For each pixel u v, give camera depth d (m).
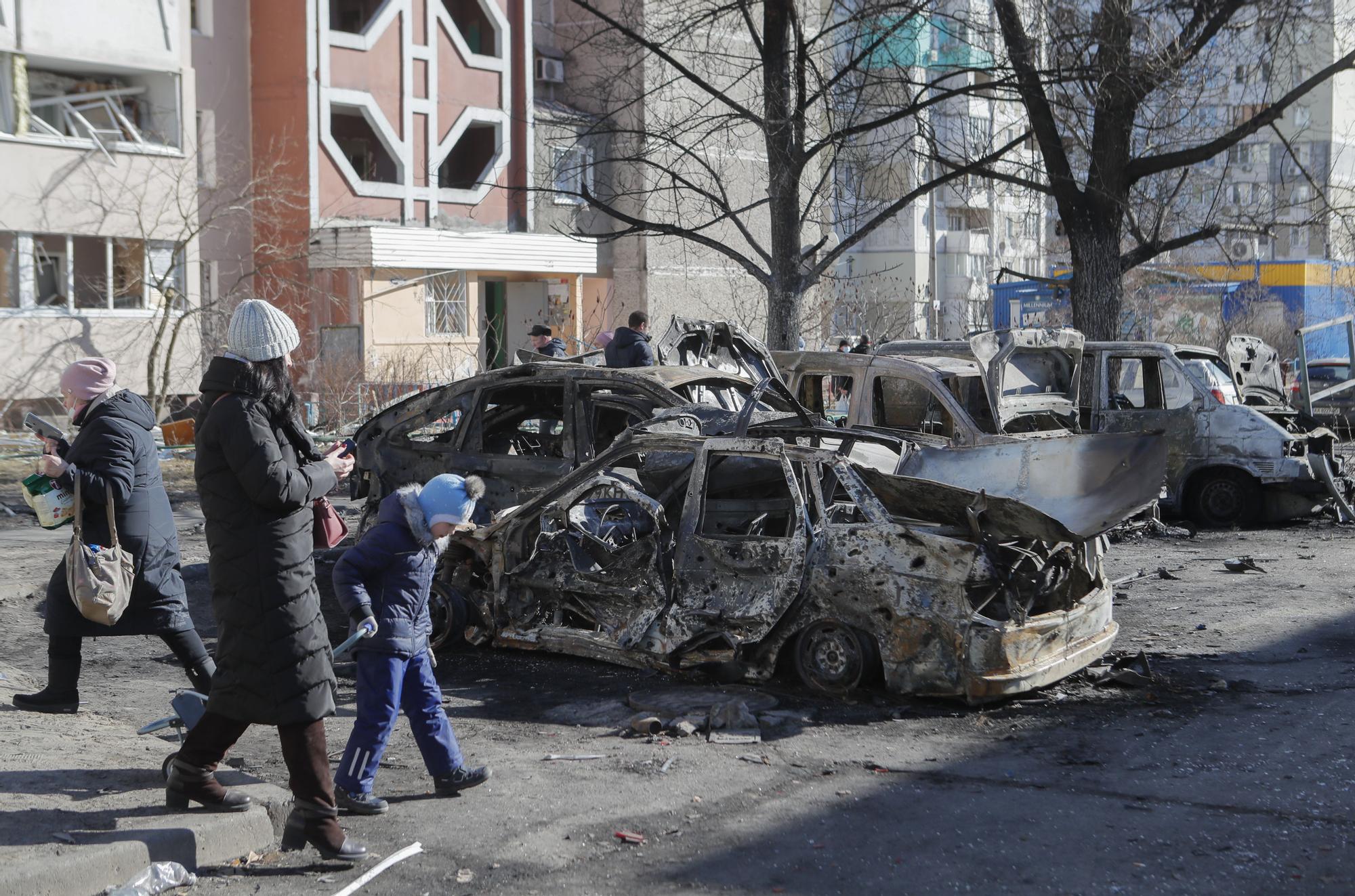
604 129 22.00
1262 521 14.73
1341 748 6.15
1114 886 4.51
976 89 19.61
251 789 5.05
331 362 24.05
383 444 10.42
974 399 12.34
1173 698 7.20
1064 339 12.94
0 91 22.34
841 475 7.27
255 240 28.12
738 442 7.56
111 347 23.55
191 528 14.01
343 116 29.91
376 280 28.06
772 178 19.41
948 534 7.23
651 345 14.31
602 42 25.31
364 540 5.22
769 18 19.62
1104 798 5.46
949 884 4.55
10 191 22.28
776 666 7.39
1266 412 14.73
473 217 31.75
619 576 7.63
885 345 15.03
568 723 6.74
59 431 5.88
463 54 31.14
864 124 19.12
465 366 28.80
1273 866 4.66
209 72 27.25
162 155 24.47
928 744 6.31
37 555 11.79
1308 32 20.33
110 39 23.72
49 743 5.69
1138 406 14.71
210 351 24.94
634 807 5.36
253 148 28.06
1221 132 21.81
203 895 4.46
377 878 4.62
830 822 5.20
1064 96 18.95
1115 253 19.95
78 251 23.47
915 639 6.85
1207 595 10.36
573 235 20.27
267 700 4.55
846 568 7.04
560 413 10.35
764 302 37.88
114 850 4.40
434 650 8.19
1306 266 37.34
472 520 9.59
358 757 5.17
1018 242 48.59
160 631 6.06
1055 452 8.98
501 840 4.98
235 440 4.46
